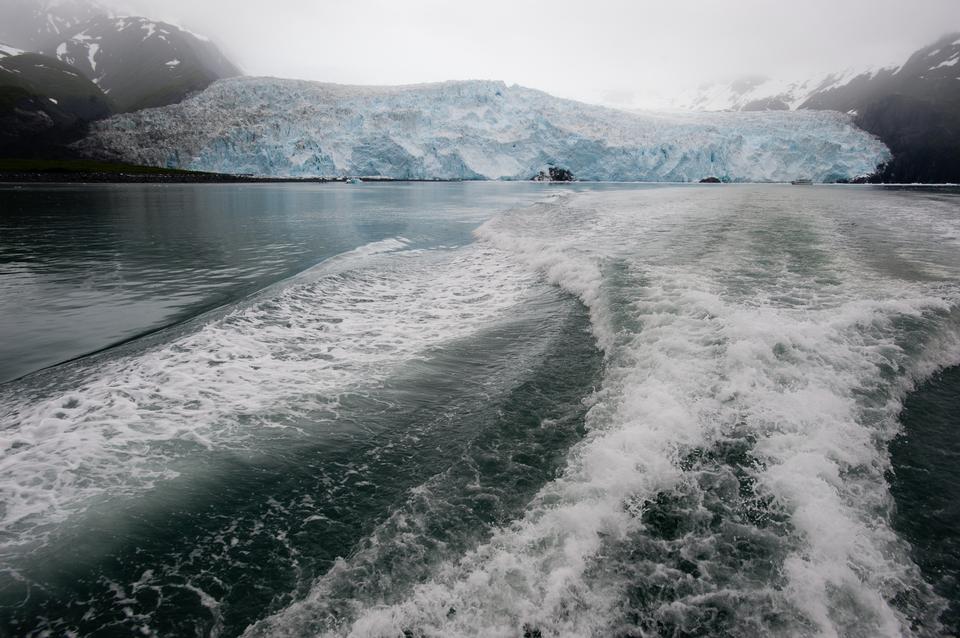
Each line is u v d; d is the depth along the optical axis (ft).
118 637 7.88
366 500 10.75
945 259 31.12
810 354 15.69
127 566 9.16
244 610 8.30
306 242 46.26
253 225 59.21
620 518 9.66
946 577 8.65
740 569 8.63
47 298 27.14
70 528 9.93
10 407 14.70
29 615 8.19
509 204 89.97
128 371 16.87
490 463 11.81
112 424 13.57
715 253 32.81
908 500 10.45
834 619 7.74
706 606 8.02
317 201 97.40
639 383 14.75
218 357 17.95
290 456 12.32
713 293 22.88
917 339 17.38
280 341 19.77
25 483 11.16
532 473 11.39
